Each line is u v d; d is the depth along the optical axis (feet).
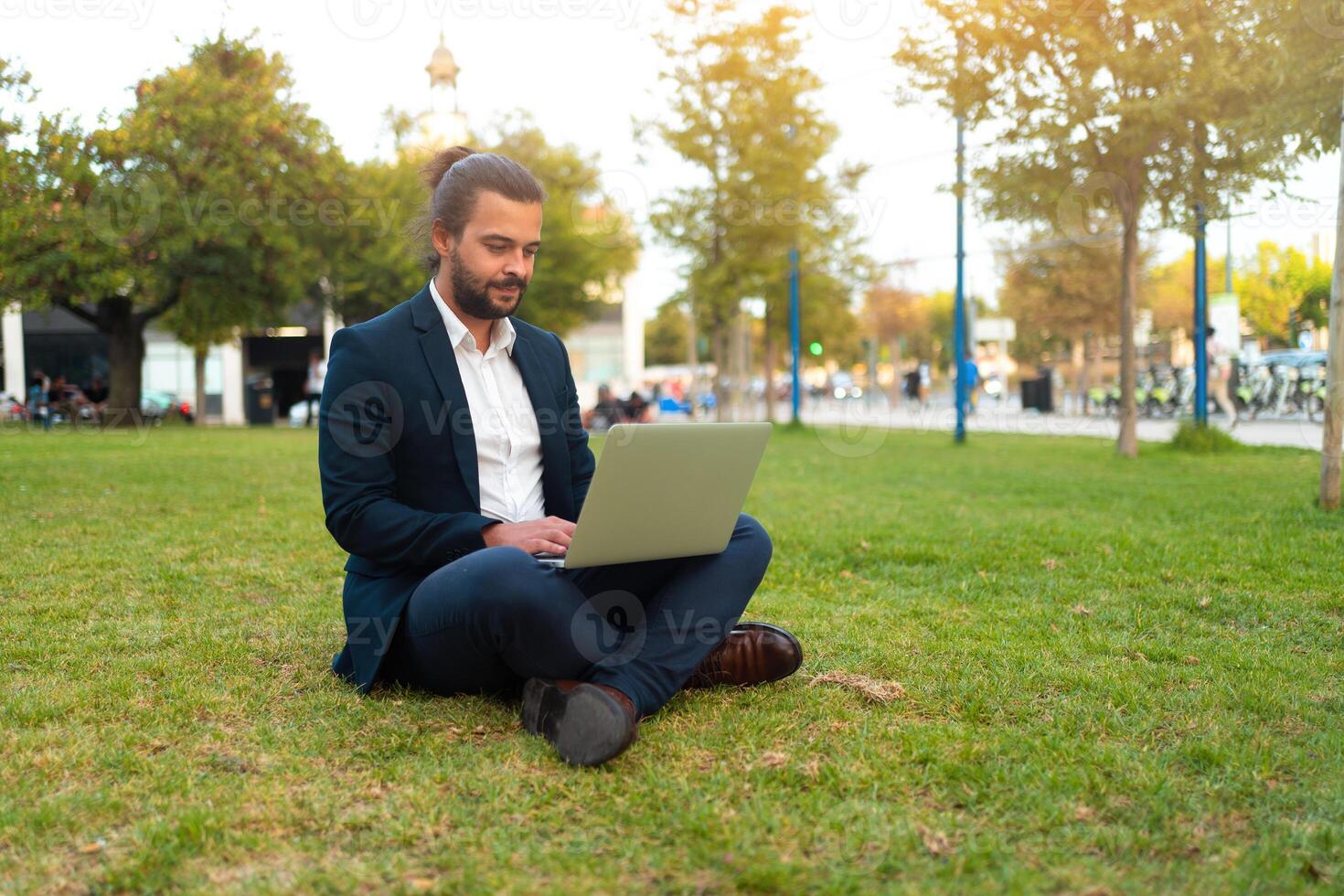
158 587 11.73
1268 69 25.72
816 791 5.89
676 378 114.42
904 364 94.48
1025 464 31.17
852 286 60.59
